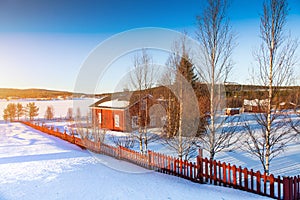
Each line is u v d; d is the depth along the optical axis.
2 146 15.34
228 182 6.56
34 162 9.92
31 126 31.91
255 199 5.40
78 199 5.38
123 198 5.41
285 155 11.18
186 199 5.35
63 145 15.61
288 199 5.25
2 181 7.04
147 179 7.25
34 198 5.50
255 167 9.48
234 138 13.50
